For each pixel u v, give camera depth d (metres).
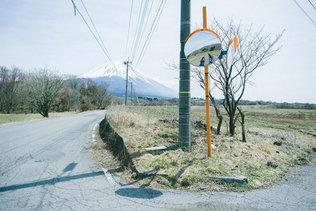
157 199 3.24
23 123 15.59
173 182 3.81
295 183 4.21
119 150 6.02
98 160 5.58
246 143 6.84
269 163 5.24
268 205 3.15
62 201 3.14
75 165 5.07
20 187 3.65
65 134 10.13
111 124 9.81
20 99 46.50
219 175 4.06
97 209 2.91
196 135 7.64
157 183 3.80
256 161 5.21
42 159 5.52
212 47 4.95
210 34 4.92
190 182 3.77
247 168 4.66
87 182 3.94
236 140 7.16
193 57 4.91
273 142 8.30
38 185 3.75
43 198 3.23
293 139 9.49
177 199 3.25
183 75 5.64
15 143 7.59
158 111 22.05
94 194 3.40
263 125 16.78
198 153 5.36
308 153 7.56
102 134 10.09
